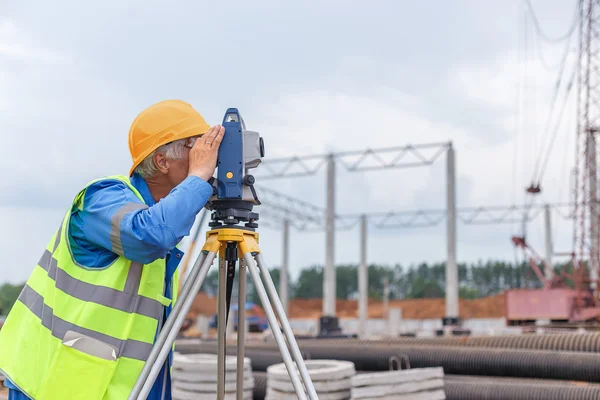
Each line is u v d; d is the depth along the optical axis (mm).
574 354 6707
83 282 2195
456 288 33531
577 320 27484
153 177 2453
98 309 2174
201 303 59094
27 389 2172
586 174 32969
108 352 2168
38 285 2328
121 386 2207
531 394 6125
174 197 2189
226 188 2379
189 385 5898
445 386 6480
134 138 2422
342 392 5504
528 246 35812
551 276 37219
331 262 37156
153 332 2289
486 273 119438
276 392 5656
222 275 2514
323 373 5402
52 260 2271
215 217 2453
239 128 2406
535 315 27922
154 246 2121
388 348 7605
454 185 33812
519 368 6863
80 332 2152
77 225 2232
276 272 100562
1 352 2287
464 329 30453
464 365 7141
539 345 7590
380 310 87312
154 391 2361
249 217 2447
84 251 2240
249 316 42719
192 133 2402
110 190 2238
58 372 2133
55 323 2172
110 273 2209
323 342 8891
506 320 28719
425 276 122688
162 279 2340
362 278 42000
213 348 9500
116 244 2146
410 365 7422
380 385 5336
